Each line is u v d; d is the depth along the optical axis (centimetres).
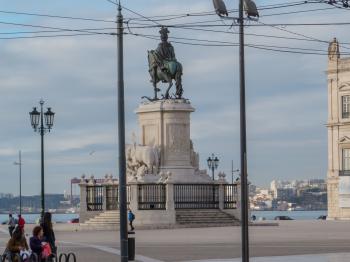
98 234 5647
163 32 6931
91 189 6775
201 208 6594
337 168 10794
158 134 6775
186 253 3825
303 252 3812
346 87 10725
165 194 6406
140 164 6731
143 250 4009
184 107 6775
